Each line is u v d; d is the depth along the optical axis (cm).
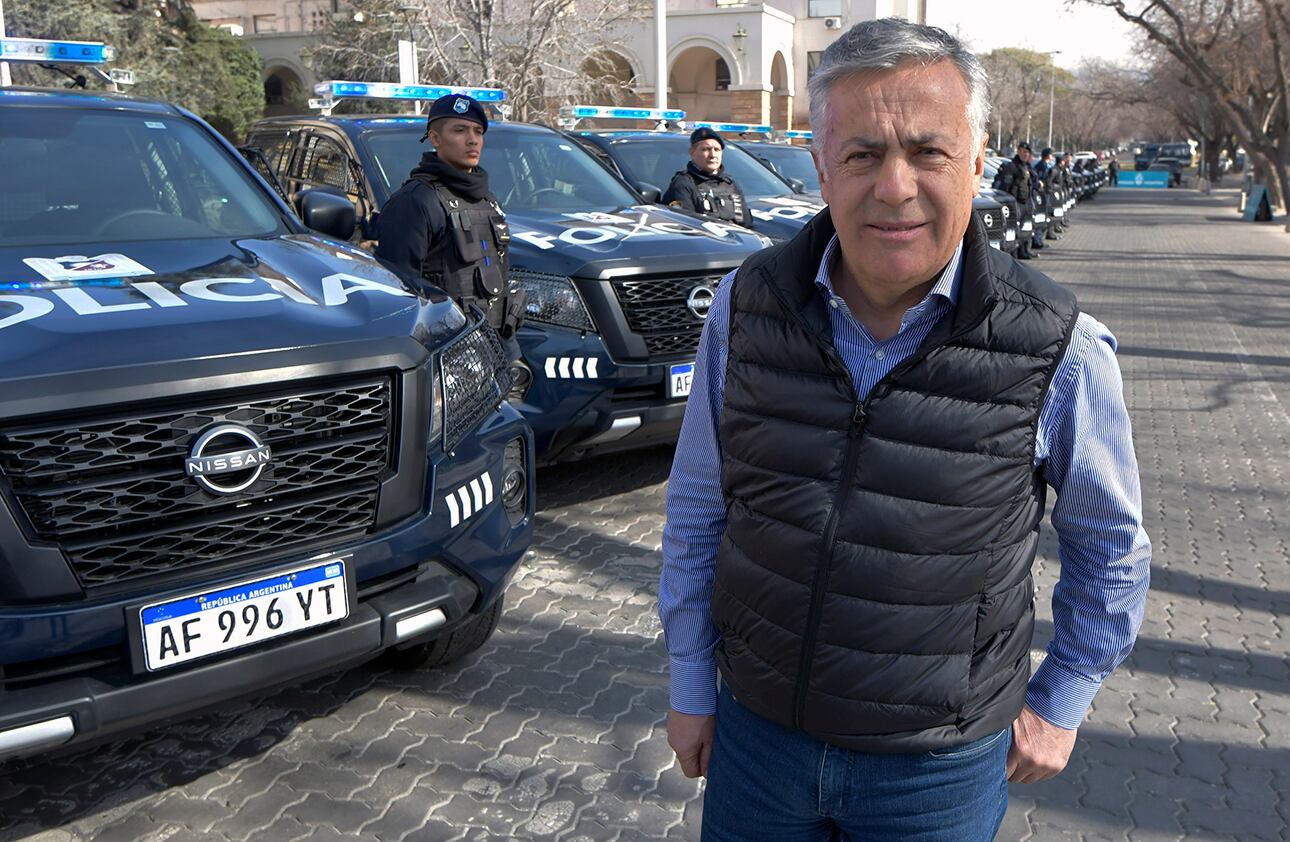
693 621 176
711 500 171
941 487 144
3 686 230
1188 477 596
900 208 136
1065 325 145
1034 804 294
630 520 512
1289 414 741
